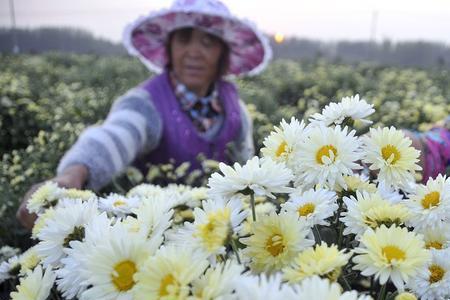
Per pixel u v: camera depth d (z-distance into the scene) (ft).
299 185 2.28
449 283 1.98
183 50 6.66
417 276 1.97
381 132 2.27
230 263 1.71
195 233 1.92
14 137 13.39
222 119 6.91
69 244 2.28
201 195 3.20
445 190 2.17
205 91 6.96
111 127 5.62
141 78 25.98
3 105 13.42
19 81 20.92
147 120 6.20
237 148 7.14
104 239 1.94
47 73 31.68
